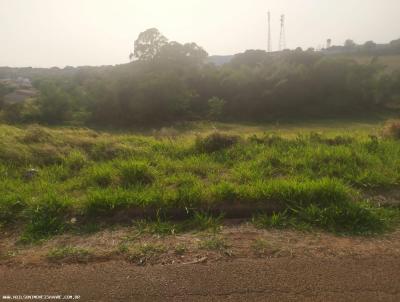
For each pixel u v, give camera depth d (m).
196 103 44.38
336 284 2.33
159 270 2.55
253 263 2.62
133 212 3.53
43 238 3.13
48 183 4.39
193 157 5.52
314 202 3.63
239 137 6.49
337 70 42.25
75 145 6.14
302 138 6.79
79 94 43.25
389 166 4.72
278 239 3.04
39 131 6.42
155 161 5.25
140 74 43.41
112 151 5.79
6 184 4.34
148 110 39.44
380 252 2.78
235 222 3.41
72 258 2.76
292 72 42.09
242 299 2.19
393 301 2.17
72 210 3.58
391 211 3.53
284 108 42.44
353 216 3.33
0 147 5.38
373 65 46.03
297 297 2.20
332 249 2.84
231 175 4.65
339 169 4.59
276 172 4.76
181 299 2.20
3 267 2.65
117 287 2.35
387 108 42.94
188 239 3.07
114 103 40.62
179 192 3.73
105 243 3.02
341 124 34.44
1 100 39.97
